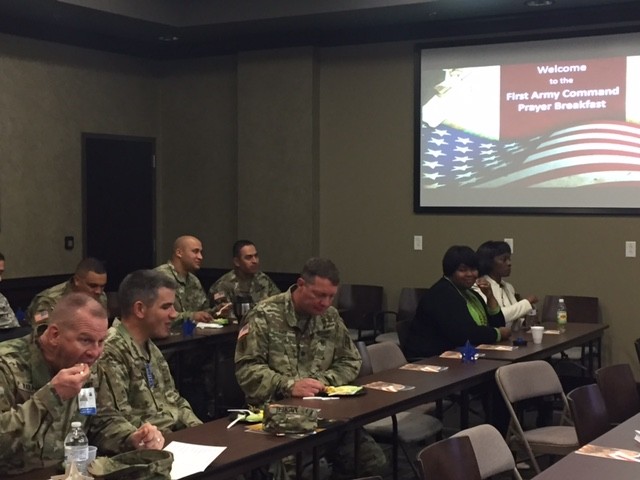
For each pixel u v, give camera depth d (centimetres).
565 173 675
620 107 654
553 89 676
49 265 734
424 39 721
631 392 423
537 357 489
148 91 833
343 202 765
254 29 743
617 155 655
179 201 843
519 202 694
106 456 281
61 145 744
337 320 404
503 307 574
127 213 812
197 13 725
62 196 746
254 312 393
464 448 281
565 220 676
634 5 643
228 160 816
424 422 424
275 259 780
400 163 739
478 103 704
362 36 745
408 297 723
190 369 595
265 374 372
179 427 330
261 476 356
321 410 336
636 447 295
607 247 661
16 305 703
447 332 511
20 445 245
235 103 808
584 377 642
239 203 793
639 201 649
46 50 727
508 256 602
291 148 768
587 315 659
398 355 455
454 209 717
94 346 259
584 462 276
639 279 649
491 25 694
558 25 672
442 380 398
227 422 320
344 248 766
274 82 773
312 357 391
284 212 774
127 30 744
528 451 393
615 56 653
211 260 830
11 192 701
